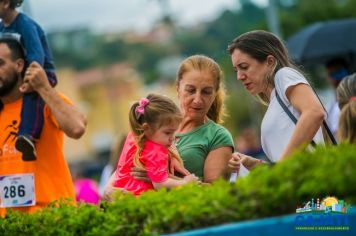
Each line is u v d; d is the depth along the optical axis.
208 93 6.83
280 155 6.49
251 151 18.39
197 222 5.34
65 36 120.62
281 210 5.13
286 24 30.42
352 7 29.89
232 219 5.18
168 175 6.68
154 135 6.66
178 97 7.03
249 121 61.50
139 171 6.71
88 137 99.06
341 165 4.81
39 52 8.09
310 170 4.99
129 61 123.62
